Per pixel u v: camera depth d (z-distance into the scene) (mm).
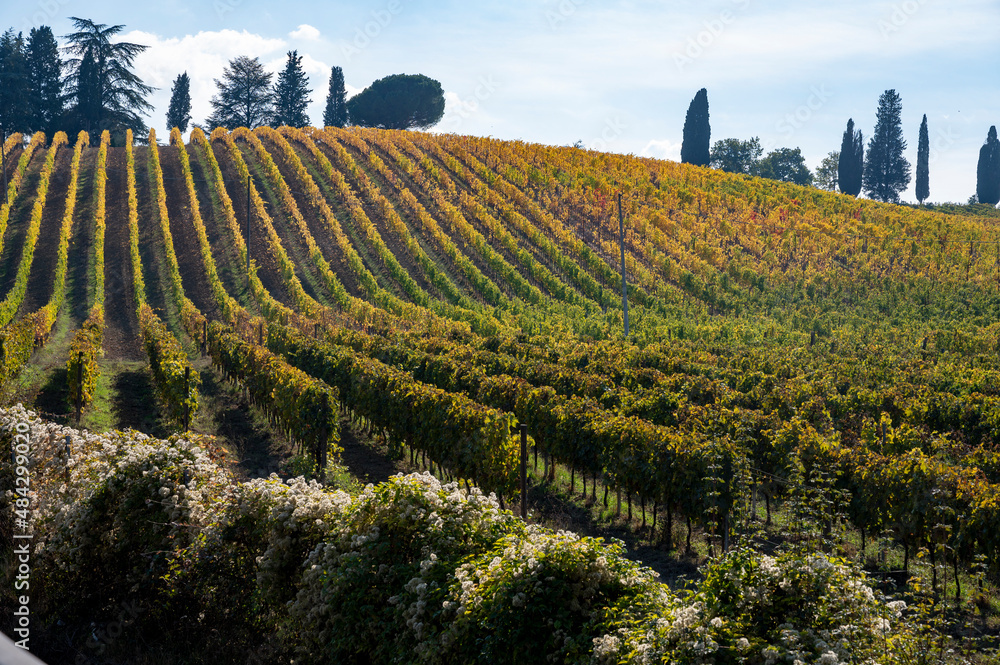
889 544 12484
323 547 8258
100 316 38719
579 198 69375
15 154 77312
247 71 106812
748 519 15805
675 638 5535
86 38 89750
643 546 14875
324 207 64938
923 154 117938
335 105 116500
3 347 22703
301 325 40656
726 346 37312
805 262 59375
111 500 9469
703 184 79125
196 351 37031
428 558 7500
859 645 5613
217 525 8984
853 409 23594
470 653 6527
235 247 57000
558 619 6332
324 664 7988
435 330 39562
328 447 18484
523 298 52125
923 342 38219
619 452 16047
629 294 52656
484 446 16625
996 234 65125
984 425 21438
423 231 62156
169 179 71688
